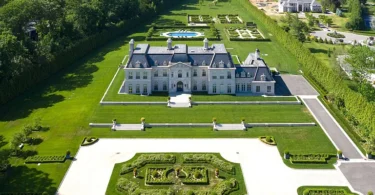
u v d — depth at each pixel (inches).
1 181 5659.5
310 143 6776.6
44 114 7785.4
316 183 5679.1
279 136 7032.5
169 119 7588.6
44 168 6008.9
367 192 5462.6
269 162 6215.6
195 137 6993.1
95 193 5438.0
